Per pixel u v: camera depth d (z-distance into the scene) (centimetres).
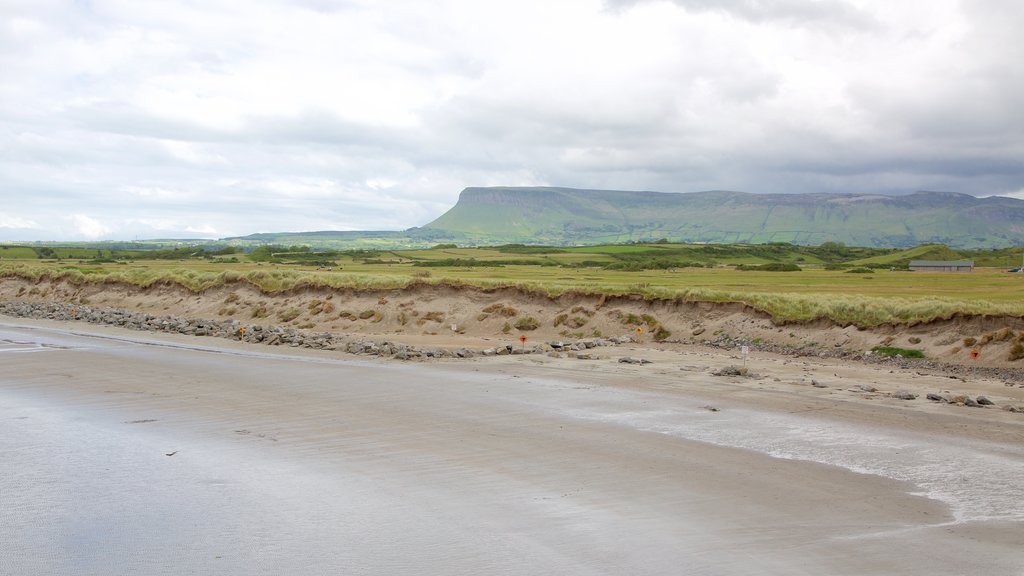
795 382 2755
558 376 2895
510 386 2664
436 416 2158
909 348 3766
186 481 1528
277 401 2375
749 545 1188
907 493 1459
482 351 3588
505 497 1431
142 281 6681
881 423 2069
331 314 5347
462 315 5069
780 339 4225
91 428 1989
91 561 1127
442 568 1101
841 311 4231
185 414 2170
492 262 16988
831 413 2200
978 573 1073
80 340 4078
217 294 6128
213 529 1261
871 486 1502
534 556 1145
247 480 1538
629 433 1948
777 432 1959
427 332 4928
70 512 1342
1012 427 2022
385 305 5278
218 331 4431
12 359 3259
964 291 6675
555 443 1844
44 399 2381
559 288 5116
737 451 1769
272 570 1095
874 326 4025
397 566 1109
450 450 1778
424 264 15738
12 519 1306
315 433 1948
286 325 5281
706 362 3375
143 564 1116
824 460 1692
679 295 4819
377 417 2144
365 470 1612
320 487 1495
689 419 2119
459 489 1481
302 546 1187
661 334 4544
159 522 1295
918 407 2292
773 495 1443
